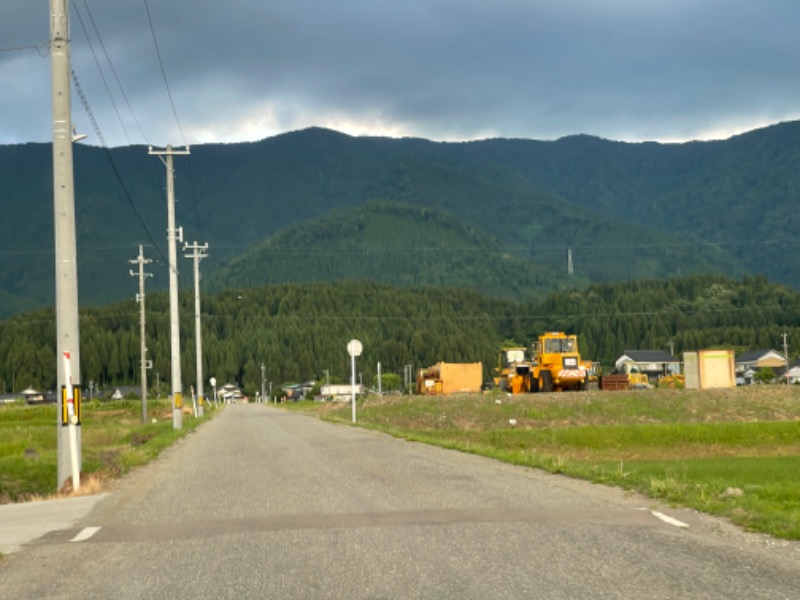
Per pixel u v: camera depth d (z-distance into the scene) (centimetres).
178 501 1420
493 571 824
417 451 2305
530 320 17188
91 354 15075
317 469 1861
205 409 8700
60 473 1691
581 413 5116
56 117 1748
